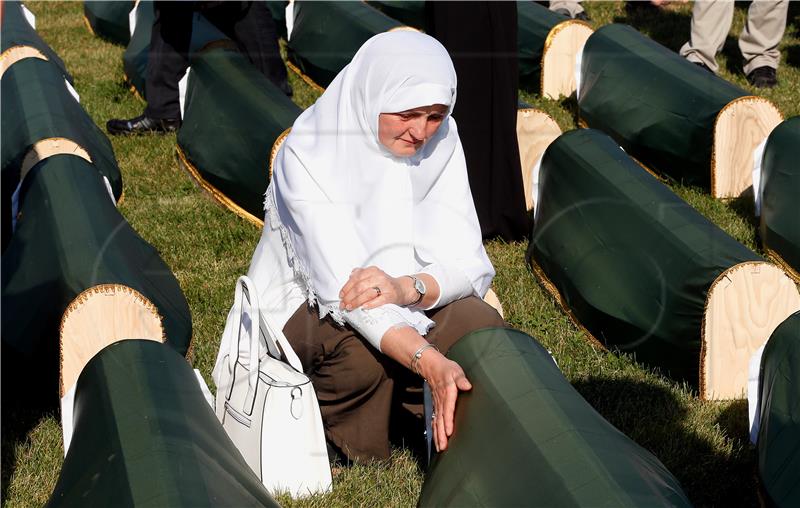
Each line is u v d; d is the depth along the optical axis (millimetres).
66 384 6188
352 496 5523
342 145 5734
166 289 7184
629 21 16516
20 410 6539
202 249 8922
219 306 7836
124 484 4227
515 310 7965
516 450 4426
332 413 5773
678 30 15977
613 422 6434
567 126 12102
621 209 7660
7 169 8469
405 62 5535
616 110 11062
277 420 5367
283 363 5516
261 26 12023
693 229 7148
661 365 7047
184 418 4773
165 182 10375
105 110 12508
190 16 11484
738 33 15820
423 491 4879
